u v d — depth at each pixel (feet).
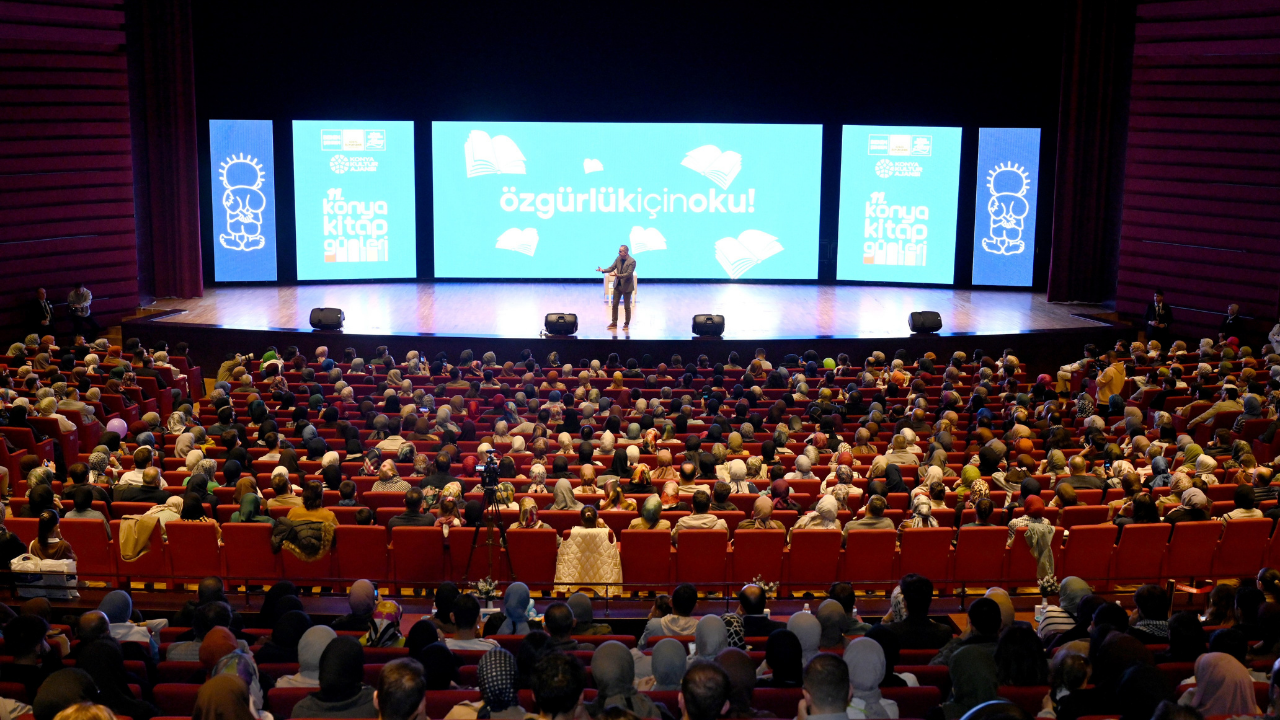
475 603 19.06
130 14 67.05
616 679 14.15
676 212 74.64
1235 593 21.02
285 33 70.59
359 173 73.31
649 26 71.87
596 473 34.94
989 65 72.02
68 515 26.99
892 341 59.21
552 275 75.31
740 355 58.18
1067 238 71.31
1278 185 62.39
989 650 17.08
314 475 32.27
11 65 61.26
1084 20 69.05
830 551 27.50
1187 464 32.32
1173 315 67.56
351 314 63.98
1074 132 70.28
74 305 61.77
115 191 66.28
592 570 27.27
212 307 66.54
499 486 29.60
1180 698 15.25
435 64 72.02
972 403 44.37
